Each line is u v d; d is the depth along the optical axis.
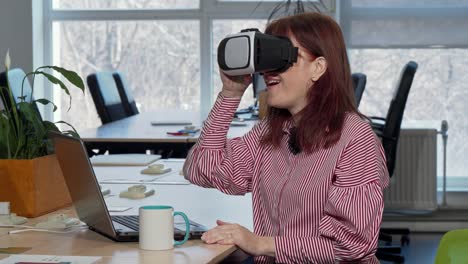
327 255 1.76
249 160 2.00
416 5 5.72
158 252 1.67
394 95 4.34
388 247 4.75
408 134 5.54
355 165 1.77
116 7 6.02
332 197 1.76
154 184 2.78
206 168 1.98
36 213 2.09
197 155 2.00
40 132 2.14
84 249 1.70
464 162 5.79
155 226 1.68
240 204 2.35
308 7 5.78
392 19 5.75
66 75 2.24
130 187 2.50
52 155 2.16
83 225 1.97
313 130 1.81
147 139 3.96
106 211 1.74
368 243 1.74
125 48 6.05
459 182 5.78
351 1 5.78
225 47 1.74
